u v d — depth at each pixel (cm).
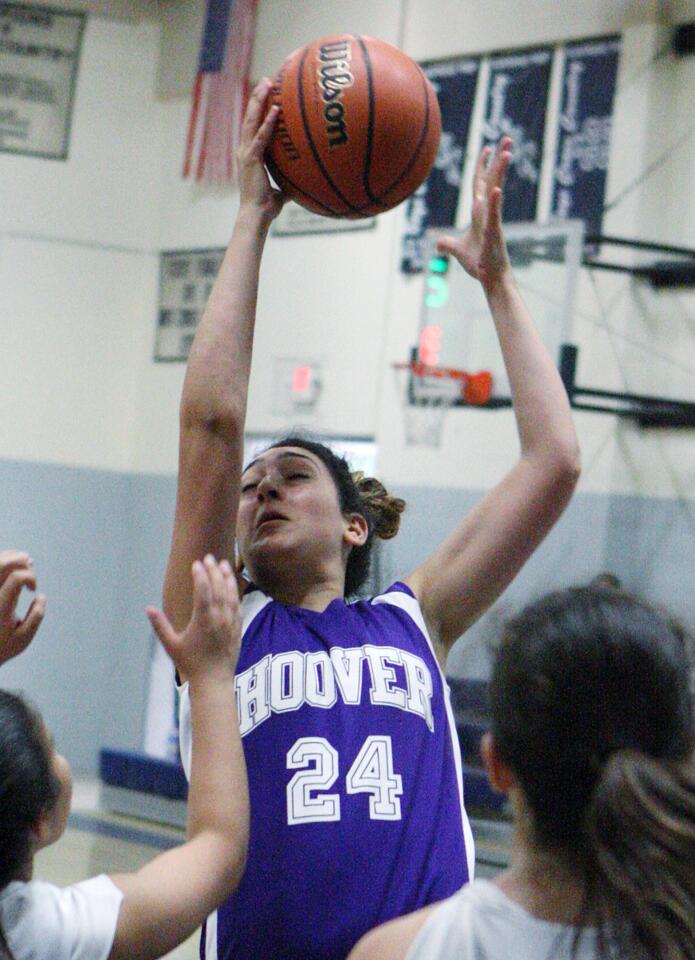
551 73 912
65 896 162
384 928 147
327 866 206
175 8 1170
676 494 828
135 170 1167
